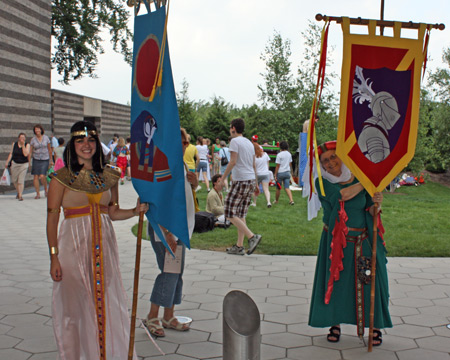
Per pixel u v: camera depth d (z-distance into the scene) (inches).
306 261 254.4
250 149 262.5
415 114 148.9
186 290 203.5
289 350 147.2
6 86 585.6
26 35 629.6
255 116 1365.7
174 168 124.9
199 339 154.0
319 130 703.7
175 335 157.2
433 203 549.6
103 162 126.8
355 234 150.2
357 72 146.9
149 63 127.6
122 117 1401.3
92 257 121.8
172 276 156.3
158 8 123.3
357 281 148.4
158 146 124.6
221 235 317.1
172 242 154.6
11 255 260.2
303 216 411.8
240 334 108.1
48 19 690.8
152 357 140.5
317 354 144.4
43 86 679.1
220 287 207.9
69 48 1133.1
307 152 158.2
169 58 121.4
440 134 1088.8
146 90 129.5
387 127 147.9
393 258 264.2
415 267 244.7
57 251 120.6
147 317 159.5
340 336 159.0
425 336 158.2
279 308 183.3
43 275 222.5
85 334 121.9
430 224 381.1
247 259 257.6
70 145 122.0
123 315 126.4
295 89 893.8
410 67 148.5
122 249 277.6
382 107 147.9
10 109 596.1
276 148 774.5
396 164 146.9
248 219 389.7
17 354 141.0
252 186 265.3
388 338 156.7
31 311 176.1
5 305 182.2
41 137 504.1
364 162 146.3
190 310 179.9
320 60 147.0
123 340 125.0
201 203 492.4
